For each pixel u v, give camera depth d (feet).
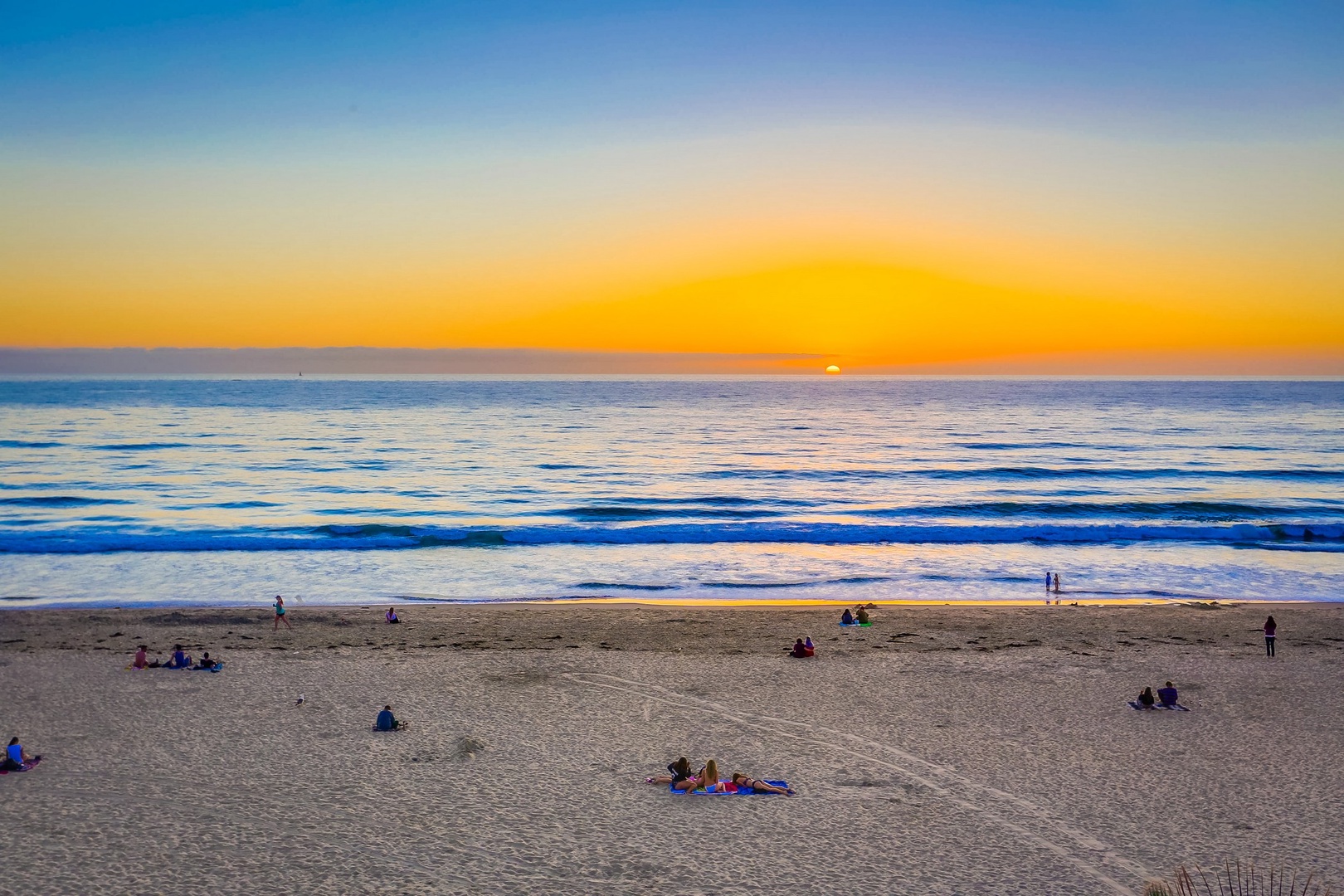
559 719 68.49
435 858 47.11
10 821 50.78
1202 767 59.62
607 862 46.88
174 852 47.44
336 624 98.12
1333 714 69.46
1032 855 47.83
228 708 70.49
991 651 87.56
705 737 65.05
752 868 46.37
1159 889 43.75
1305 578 126.41
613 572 130.00
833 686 76.43
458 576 126.82
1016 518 180.34
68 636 91.91
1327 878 45.19
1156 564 136.36
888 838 49.78
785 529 157.17
